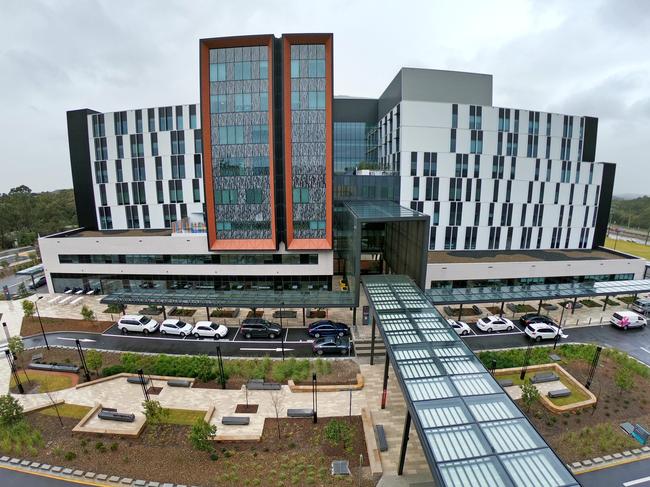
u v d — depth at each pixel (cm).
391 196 4262
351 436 1703
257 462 1616
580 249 4819
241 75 3391
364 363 2475
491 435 1096
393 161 4572
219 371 2272
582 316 3400
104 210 4950
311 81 3369
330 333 2895
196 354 2656
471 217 4478
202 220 3825
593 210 4847
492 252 4494
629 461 1666
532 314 3228
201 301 3022
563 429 1861
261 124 3444
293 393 2144
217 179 3534
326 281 3722
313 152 3466
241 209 3588
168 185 4788
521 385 2206
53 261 3872
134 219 4938
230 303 2980
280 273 3675
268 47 3325
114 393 2161
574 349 2641
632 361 2481
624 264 3988
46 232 7788
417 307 2191
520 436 1093
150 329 2977
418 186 4278
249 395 2125
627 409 2017
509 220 4591
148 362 2434
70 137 4841
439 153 4247
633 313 3209
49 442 1766
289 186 3484
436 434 1098
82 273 3881
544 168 4575
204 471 1573
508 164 4444
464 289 3272
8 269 5212
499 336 2964
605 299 3566
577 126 4644
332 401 2066
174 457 1658
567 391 2095
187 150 4669
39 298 3806
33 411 1991
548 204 4675
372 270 4697
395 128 4459
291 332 2992
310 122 3422
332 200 3525
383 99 5309
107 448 1712
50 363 2509
